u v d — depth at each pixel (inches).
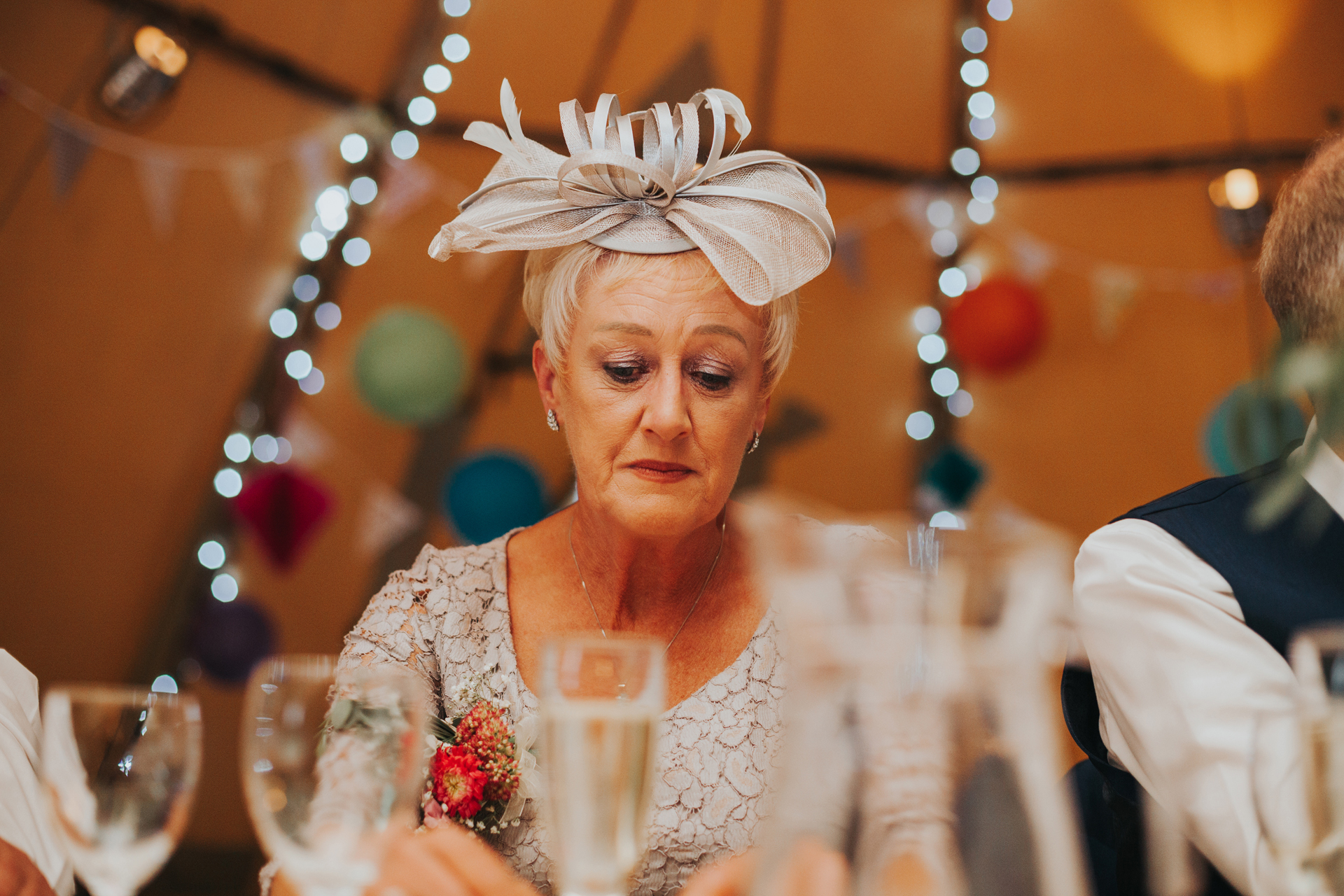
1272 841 27.2
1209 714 41.6
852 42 193.6
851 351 205.5
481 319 191.0
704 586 61.7
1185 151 199.6
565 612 62.9
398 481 189.8
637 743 27.6
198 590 175.6
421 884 30.7
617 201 55.9
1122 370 204.2
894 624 19.3
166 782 30.5
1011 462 205.6
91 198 168.4
